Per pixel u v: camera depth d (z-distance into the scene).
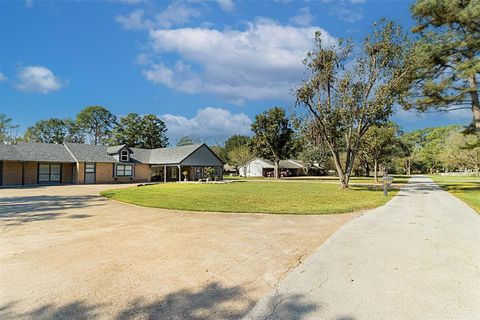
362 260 4.92
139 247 5.73
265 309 3.24
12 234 6.85
